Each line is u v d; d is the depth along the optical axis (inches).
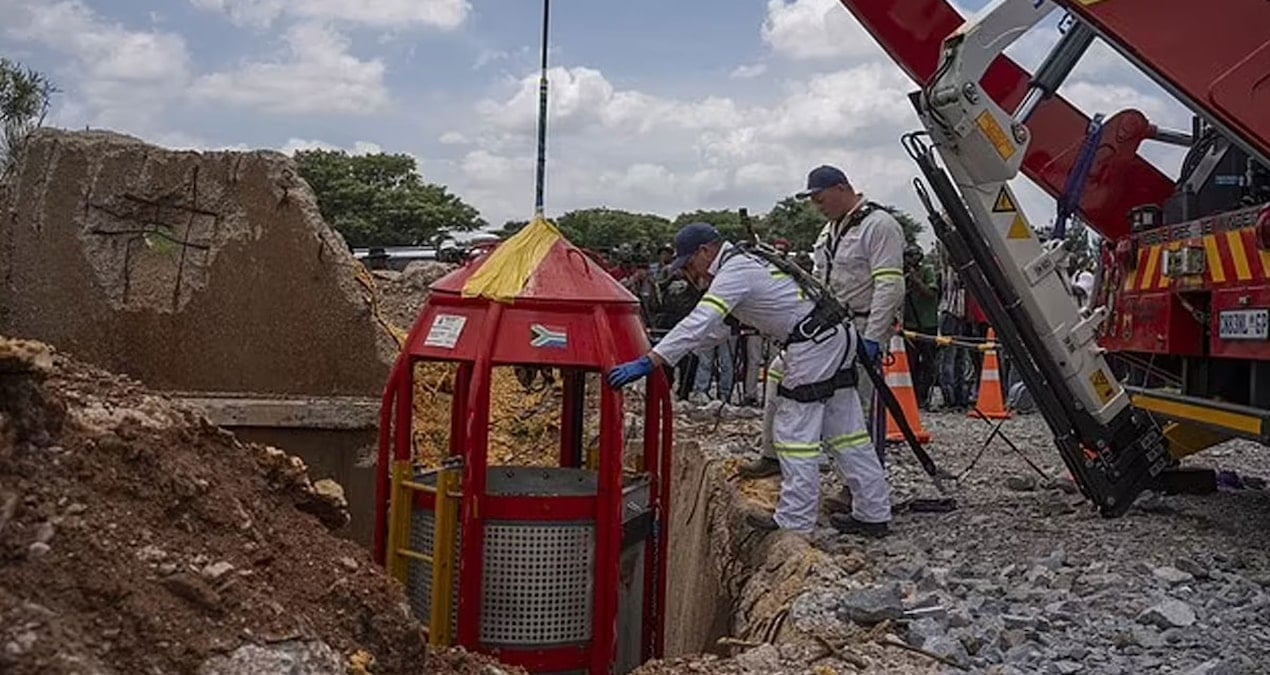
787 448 268.7
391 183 2050.9
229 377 307.3
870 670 187.5
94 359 306.3
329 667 124.7
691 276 269.1
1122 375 334.0
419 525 227.5
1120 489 287.0
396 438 229.0
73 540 117.6
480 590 216.5
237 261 307.6
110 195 307.3
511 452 418.9
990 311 283.6
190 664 116.2
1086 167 303.9
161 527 127.8
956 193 279.6
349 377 304.7
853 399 274.2
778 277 263.3
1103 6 227.9
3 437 117.7
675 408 513.7
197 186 308.7
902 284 281.4
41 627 108.7
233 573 126.6
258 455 149.9
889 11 294.5
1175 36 227.5
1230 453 411.2
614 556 219.3
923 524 290.7
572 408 265.9
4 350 118.0
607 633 220.2
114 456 128.7
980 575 242.5
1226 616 211.2
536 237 228.7
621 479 219.9
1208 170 291.0
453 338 220.7
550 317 219.1
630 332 229.9
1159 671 186.7
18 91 554.6
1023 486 339.9
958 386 570.6
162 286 307.4
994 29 270.5
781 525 270.8
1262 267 237.8
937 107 273.1
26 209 307.7
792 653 195.3
